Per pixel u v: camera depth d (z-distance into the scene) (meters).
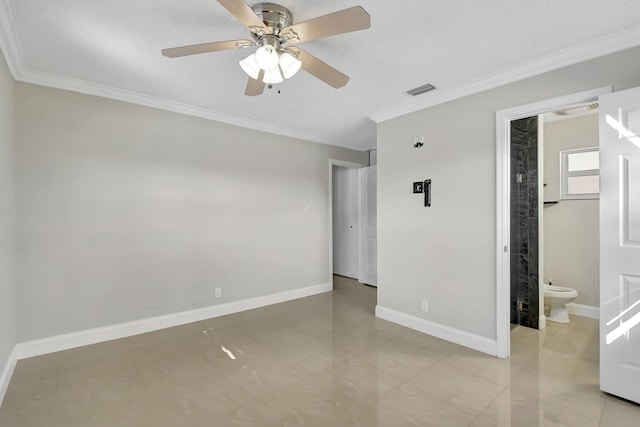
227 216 3.73
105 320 2.91
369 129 4.21
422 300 3.17
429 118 3.11
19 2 1.68
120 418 1.83
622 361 2.00
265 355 2.66
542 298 3.31
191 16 1.83
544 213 3.90
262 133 4.07
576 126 3.70
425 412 1.90
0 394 1.96
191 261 3.44
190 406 1.95
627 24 1.89
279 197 4.25
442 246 2.99
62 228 2.71
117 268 2.97
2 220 2.11
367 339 2.99
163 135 3.26
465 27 1.93
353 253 5.72
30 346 2.56
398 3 1.71
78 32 1.99
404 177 3.34
